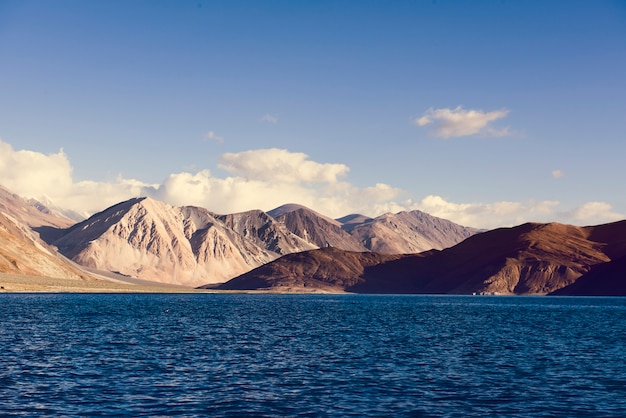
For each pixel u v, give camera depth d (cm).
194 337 7269
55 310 12081
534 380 4478
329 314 12938
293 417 3366
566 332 8625
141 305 15712
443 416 3416
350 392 4000
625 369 5022
